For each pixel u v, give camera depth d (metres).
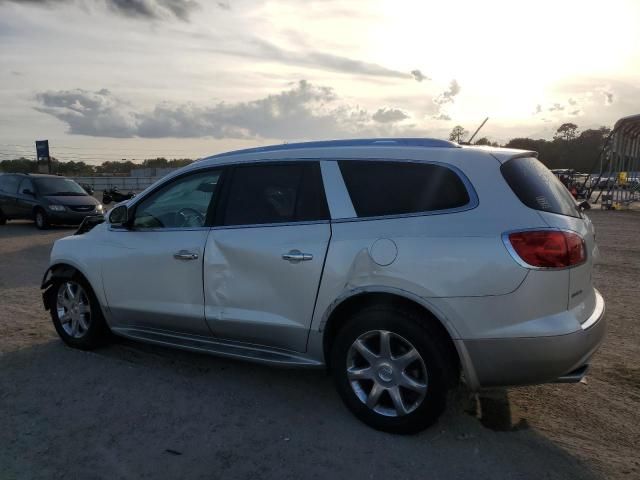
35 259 10.14
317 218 3.63
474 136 4.24
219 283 3.96
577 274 3.16
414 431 3.36
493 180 3.26
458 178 3.31
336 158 3.71
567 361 3.06
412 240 3.26
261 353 3.92
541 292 3.02
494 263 3.05
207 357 4.77
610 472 3.04
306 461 3.12
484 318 3.08
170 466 3.07
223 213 4.05
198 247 4.06
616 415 3.71
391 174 3.51
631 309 6.39
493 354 3.10
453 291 3.12
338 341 3.52
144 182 47.03
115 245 4.57
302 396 3.98
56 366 4.55
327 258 3.50
